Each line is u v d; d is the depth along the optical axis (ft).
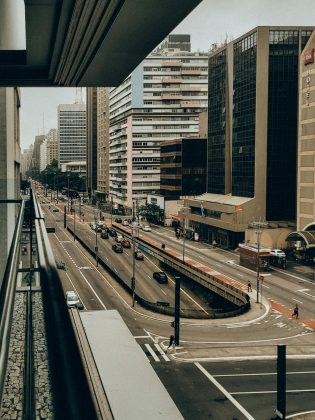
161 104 450.30
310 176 230.89
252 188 259.39
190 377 99.14
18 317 20.90
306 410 83.82
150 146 449.06
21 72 63.52
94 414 7.12
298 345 119.96
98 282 190.39
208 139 314.55
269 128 256.11
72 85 67.92
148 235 312.71
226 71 285.23
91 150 625.41
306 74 231.50
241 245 220.64
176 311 118.42
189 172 363.97
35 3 38.99
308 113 231.09
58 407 7.52
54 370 8.31
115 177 501.56
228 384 95.55
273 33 251.60
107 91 540.52
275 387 93.91
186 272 200.75
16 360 16.21
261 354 113.29
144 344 120.16
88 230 343.05
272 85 254.47
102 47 48.21
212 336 127.03
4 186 62.13
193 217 305.53
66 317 9.56
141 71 443.73
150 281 200.85
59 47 50.26
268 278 193.98
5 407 14.15
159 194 404.98
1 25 61.11
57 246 277.03
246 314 147.33
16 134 120.16
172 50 520.01
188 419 80.48
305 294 170.09
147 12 37.83
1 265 46.75
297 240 230.27
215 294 181.88
